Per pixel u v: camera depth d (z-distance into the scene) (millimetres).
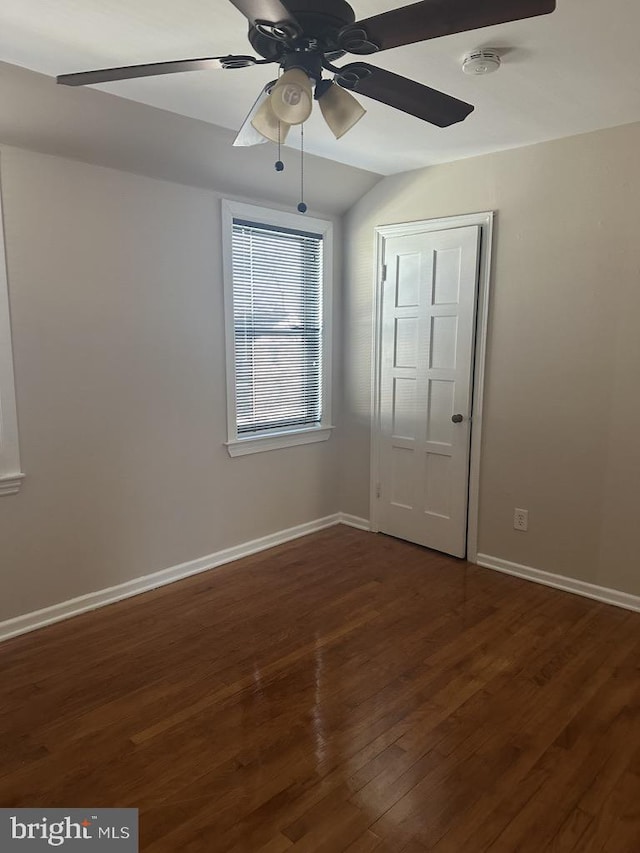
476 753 1951
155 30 1894
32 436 2676
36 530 2738
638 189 2742
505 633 2719
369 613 2920
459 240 3357
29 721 2105
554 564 3207
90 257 2783
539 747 1976
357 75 1576
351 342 4086
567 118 2672
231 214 3334
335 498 4305
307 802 1749
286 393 3869
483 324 3320
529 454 3238
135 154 2785
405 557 3652
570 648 2588
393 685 2324
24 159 2525
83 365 2816
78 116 2457
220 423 3455
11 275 2535
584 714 2143
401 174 3627
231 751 1962
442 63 2113
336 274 4035
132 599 3086
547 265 3061
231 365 3451
